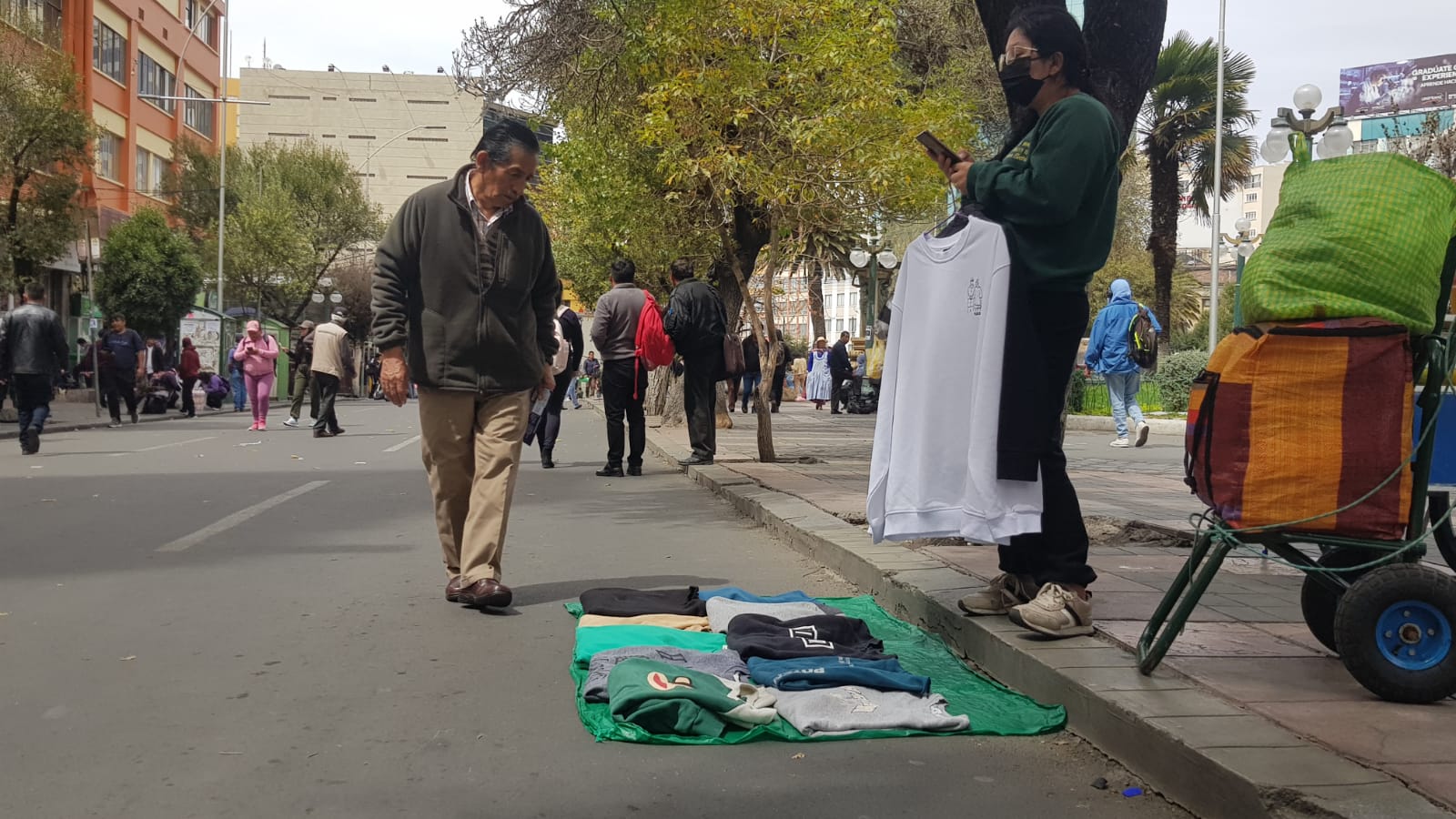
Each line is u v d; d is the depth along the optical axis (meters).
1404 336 3.50
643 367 11.79
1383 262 3.50
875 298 26.72
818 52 10.12
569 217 20.81
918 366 4.30
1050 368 4.29
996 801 3.21
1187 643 4.20
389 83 82.75
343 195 53.28
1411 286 3.50
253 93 81.88
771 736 3.72
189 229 45.03
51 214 24.25
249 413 29.17
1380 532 3.50
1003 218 4.23
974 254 4.21
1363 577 3.48
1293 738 3.14
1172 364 21.83
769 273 11.75
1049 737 3.72
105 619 5.21
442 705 4.03
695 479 11.24
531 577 6.33
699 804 3.18
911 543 6.49
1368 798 2.71
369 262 65.44
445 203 5.39
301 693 4.15
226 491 9.95
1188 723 3.28
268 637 4.92
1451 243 3.64
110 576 6.17
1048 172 4.02
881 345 23.22
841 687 4.07
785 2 10.23
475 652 4.72
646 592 5.57
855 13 10.46
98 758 3.47
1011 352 4.12
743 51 10.45
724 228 12.30
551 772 3.41
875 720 3.75
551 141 19.19
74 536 7.46
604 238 18.67
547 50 16.02
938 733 3.75
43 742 3.61
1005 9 5.81
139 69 41.75
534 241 5.50
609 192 15.54
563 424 23.00
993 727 3.75
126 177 40.19
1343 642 3.46
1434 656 3.44
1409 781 2.82
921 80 16.62
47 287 34.41
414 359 5.44
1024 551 4.56
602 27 15.34
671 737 3.68
